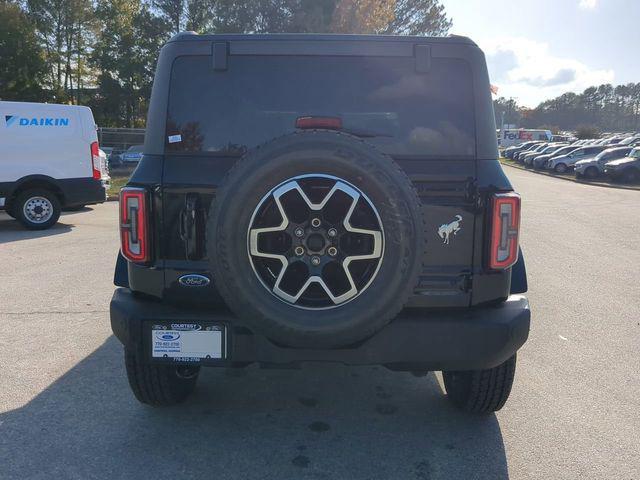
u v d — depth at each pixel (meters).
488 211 2.99
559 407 3.93
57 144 11.10
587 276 7.98
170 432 3.51
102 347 4.92
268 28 35.00
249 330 2.96
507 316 3.01
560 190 24.08
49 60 48.44
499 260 2.98
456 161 3.06
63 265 7.99
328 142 2.68
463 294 3.02
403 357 2.95
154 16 48.03
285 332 2.72
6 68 45.00
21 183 10.88
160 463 3.16
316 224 2.71
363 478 3.04
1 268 7.79
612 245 10.55
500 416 3.79
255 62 3.13
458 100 3.10
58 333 5.25
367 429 3.59
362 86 3.13
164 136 3.10
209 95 3.12
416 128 3.11
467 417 3.77
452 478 3.05
